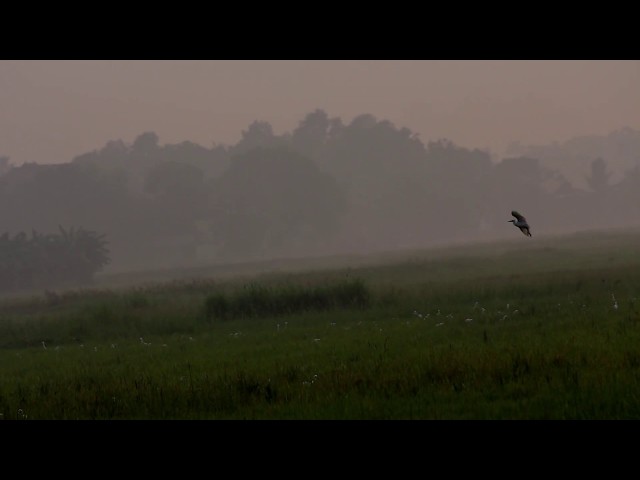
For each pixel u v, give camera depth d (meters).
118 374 55.00
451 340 59.22
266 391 42.91
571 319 66.69
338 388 42.66
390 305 103.12
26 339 98.56
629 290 97.62
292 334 76.75
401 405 38.25
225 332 88.88
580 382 38.84
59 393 47.47
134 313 114.06
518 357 44.91
